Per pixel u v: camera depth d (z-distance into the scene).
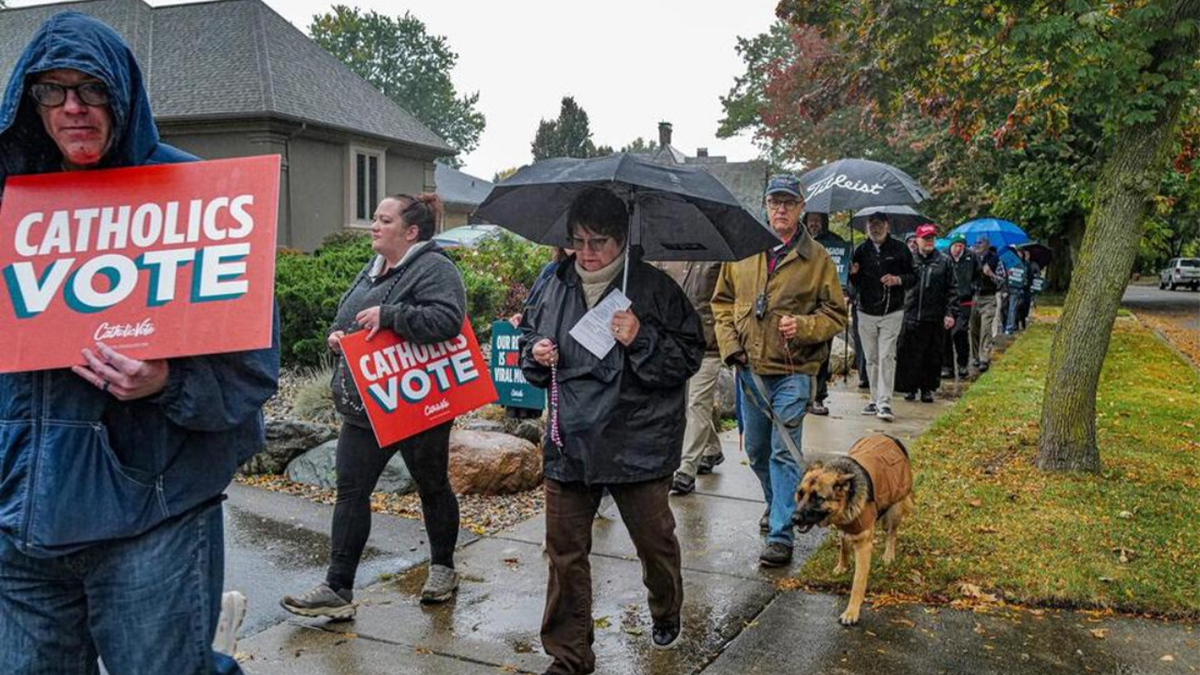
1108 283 6.07
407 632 3.91
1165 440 7.41
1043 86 6.86
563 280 3.44
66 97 1.97
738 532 5.34
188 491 2.11
